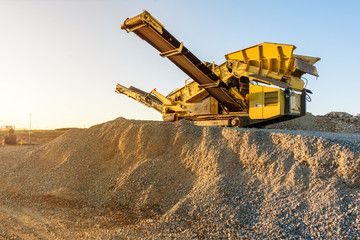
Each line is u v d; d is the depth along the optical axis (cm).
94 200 877
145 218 719
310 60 1140
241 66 1231
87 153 1132
